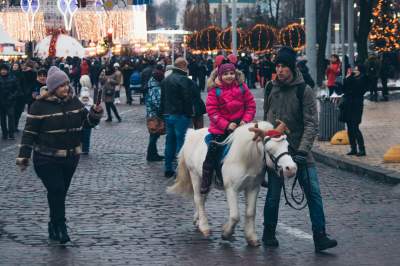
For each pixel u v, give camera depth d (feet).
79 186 54.70
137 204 47.57
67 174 37.73
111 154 73.41
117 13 347.15
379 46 168.66
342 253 35.22
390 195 51.03
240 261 33.73
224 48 216.54
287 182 54.65
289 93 36.29
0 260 34.04
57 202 37.06
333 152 69.77
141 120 111.96
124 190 52.90
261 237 38.55
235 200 36.27
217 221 42.19
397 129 87.51
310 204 35.76
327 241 35.22
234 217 36.32
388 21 167.94
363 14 151.12
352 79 66.39
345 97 67.05
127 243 37.22
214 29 220.43
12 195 51.16
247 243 37.04
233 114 37.35
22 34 336.08
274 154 33.83
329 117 78.02
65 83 36.76
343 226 41.04
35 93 80.94
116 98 150.30
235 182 35.86
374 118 100.83
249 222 36.65
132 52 296.71
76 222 42.16
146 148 78.18
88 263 33.45
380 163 62.49
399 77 187.01
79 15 347.15
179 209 45.85
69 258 34.37
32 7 273.54
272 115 36.76
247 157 35.55
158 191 52.49
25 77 95.81
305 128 35.99
